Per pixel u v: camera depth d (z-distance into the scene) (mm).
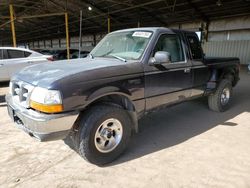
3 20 22969
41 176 2598
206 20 18078
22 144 3396
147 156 3064
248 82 9352
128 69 2943
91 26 24641
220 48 17844
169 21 20297
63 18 22094
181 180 2523
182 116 4777
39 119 2375
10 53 8133
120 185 2443
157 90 3334
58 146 3350
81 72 2621
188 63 3832
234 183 2469
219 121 4438
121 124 2943
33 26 27344
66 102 2428
